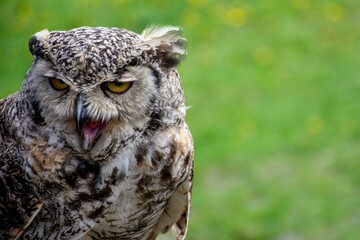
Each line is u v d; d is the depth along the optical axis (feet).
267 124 55.98
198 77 61.46
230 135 55.01
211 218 48.78
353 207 49.14
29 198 25.72
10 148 25.54
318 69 62.23
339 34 67.05
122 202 26.14
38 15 60.95
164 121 25.22
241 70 62.39
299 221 48.49
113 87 23.90
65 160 25.12
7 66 59.52
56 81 23.84
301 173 51.72
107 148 24.99
